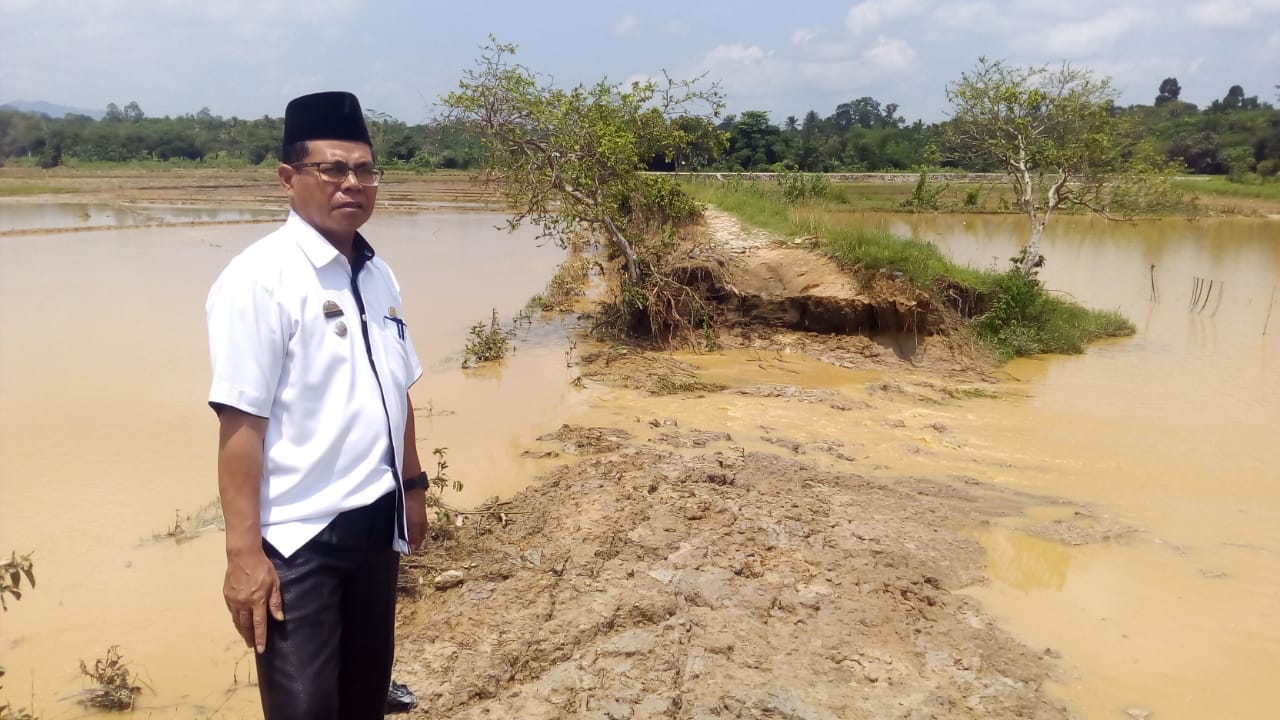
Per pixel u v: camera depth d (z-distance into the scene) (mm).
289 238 2566
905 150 60625
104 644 4895
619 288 14258
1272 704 4418
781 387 10375
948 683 4418
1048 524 6609
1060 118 14375
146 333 12844
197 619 5176
